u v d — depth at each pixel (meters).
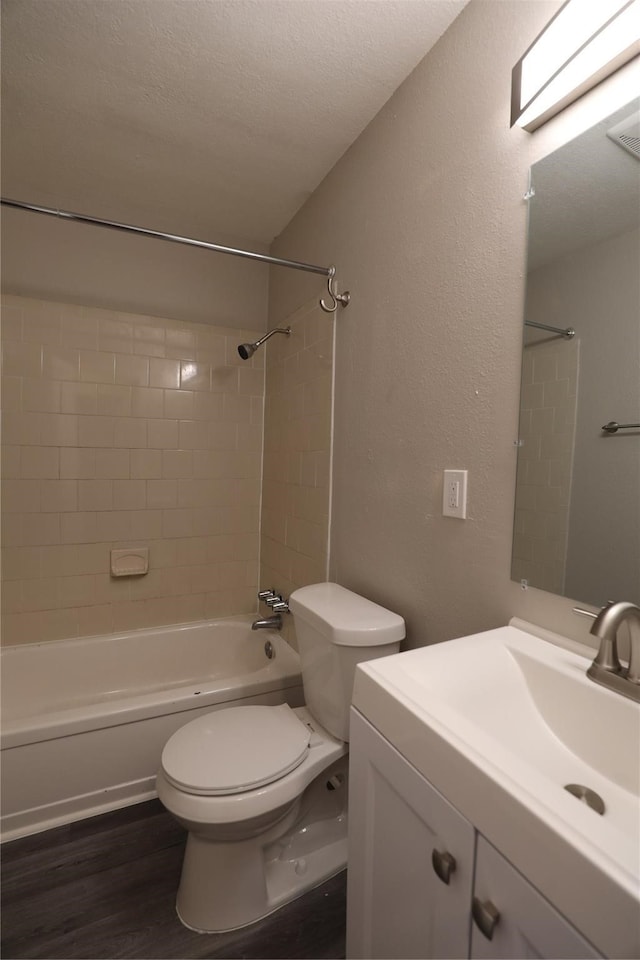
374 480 1.51
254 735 1.30
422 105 1.30
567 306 0.91
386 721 0.75
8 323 2.00
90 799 1.58
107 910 1.23
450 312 1.19
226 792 1.11
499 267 1.05
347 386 1.68
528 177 0.98
